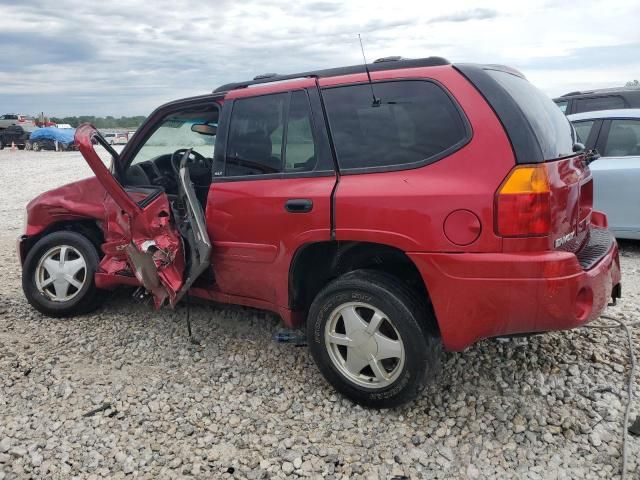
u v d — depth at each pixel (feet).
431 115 9.78
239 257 11.98
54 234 15.43
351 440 9.76
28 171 68.69
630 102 29.22
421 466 9.05
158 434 10.16
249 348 13.41
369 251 10.59
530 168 8.80
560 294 8.75
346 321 10.52
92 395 11.55
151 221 12.39
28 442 10.00
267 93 11.84
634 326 13.64
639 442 9.27
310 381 11.78
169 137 14.93
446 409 10.55
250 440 9.89
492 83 9.53
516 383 11.23
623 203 20.45
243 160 11.99
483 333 9.32
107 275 14.73
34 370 12.65
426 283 9.50
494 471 8.86
